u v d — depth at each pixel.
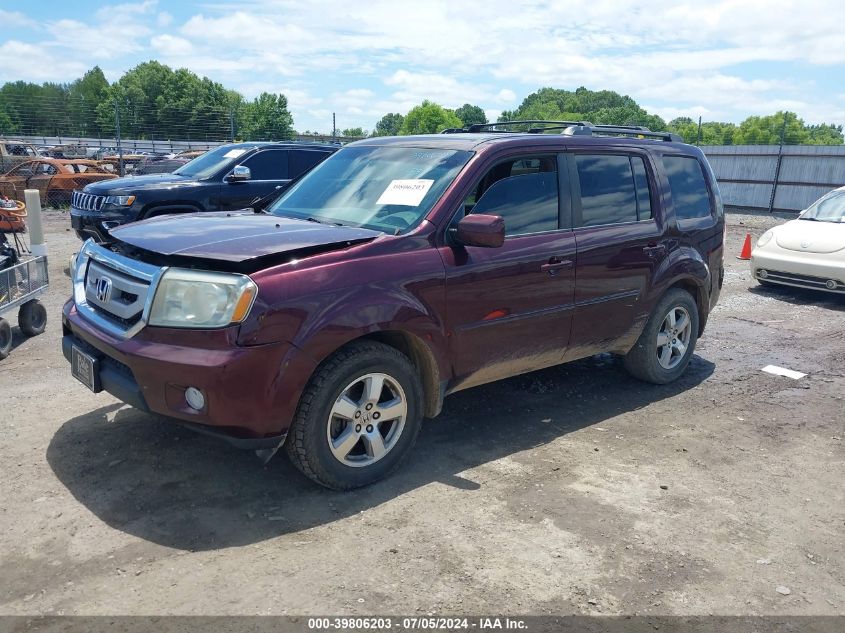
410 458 4.38
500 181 4.54
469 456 4.44
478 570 3.22
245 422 3.46
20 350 6.44
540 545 3.44
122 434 4.53
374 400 3.89
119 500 3.73
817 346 7.36
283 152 11.23
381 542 3.42
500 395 5.57
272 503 3.75
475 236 3.99
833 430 5.09
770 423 5.19
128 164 27.09
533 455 4.48
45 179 19.92
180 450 4.32
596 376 6.13
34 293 6.71
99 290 3.94
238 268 3.50
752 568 3.33
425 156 4.67
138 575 3.10
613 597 3.06
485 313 4.33
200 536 3.42
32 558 3.21
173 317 3.48
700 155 6.08
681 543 3.52
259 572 3.14
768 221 22.25
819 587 3.20
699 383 6.05
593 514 3.76
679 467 4.39
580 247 4.82
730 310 9.03
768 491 4.11
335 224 4.40
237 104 97.81
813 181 24.61
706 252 5.93
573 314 4.87
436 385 4.22
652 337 5.61
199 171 11.01
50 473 4.00
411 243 4.03
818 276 9.34
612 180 5.19
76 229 10.56
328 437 3.75
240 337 3.39
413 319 3.94
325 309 3.60
